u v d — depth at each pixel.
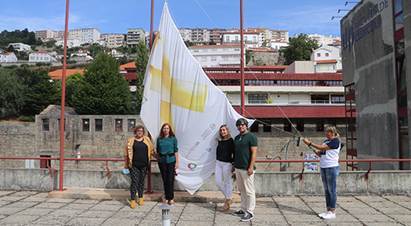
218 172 8.44
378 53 22.72
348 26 27.91
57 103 57.69
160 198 9.31
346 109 30.00
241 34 9.93
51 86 57.66
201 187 10.10
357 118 26.17
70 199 9.48
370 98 23.89
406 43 18.86
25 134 42.12
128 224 7.23
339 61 83.81
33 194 10.09
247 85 50.72
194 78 9.55
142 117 9.74
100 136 42.16
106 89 50.94
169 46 9.80
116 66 53.47
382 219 7.58
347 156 30.81
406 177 10.06
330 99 51.16
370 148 23.83
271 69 68.06
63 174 10.56
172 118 9.65
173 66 9.72
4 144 42.12
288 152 44.78
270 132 45.22
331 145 7.82
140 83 53.66
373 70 23.42
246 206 7.74
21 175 10.62
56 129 42.09
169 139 8.82
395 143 20.52
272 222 7.40
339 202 9.21
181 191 9.83
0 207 8.60
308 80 53.50
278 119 45.78
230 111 9.30
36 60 138.25
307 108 46.03
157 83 9.82
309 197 9.80
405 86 19.78
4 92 55.28
